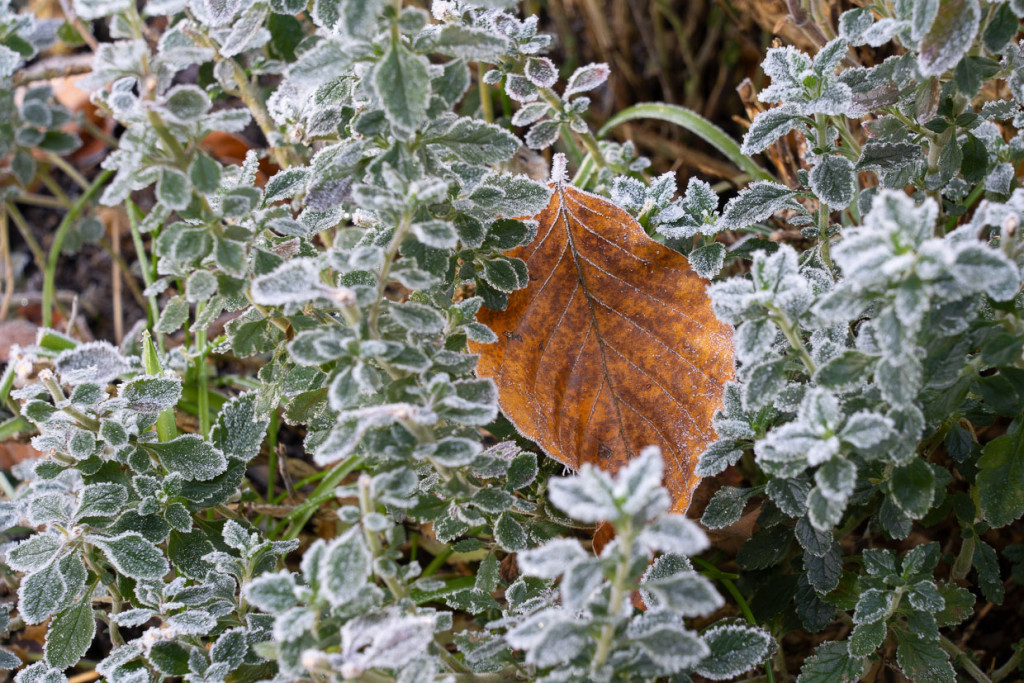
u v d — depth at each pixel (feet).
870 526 2.10
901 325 1.87
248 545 2.00
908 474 1.95
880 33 1.97
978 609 2.17
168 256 1.96
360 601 1.88
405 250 2.00
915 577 1.98
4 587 2.24
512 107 2.45
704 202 2.10
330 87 2.03
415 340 1.98
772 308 1.91
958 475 2.15
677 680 1.92
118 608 2.07
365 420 1.87
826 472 1.89
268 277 1.89
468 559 2.20
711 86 2.57
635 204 2.11
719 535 2.17
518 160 2.32
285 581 1.88
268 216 2.02
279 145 2.22
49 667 2.02
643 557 1.83
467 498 1.97
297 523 2.21
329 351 1.90
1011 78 2.02
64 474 2.07
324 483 2.22
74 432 2.03
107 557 2.04
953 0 1.94
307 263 1.90
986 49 1.98
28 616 1.99
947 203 2.14
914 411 1.91
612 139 2.55
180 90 1.91
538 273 2.08
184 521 2.04
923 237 1.86
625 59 2.56
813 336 2.02
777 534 2.09
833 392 1.96
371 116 1.96
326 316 2.03
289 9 2.03
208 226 1.97
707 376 2.04
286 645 1.87
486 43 1.93
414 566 1.92
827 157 2.04
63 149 2.39
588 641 1.86
